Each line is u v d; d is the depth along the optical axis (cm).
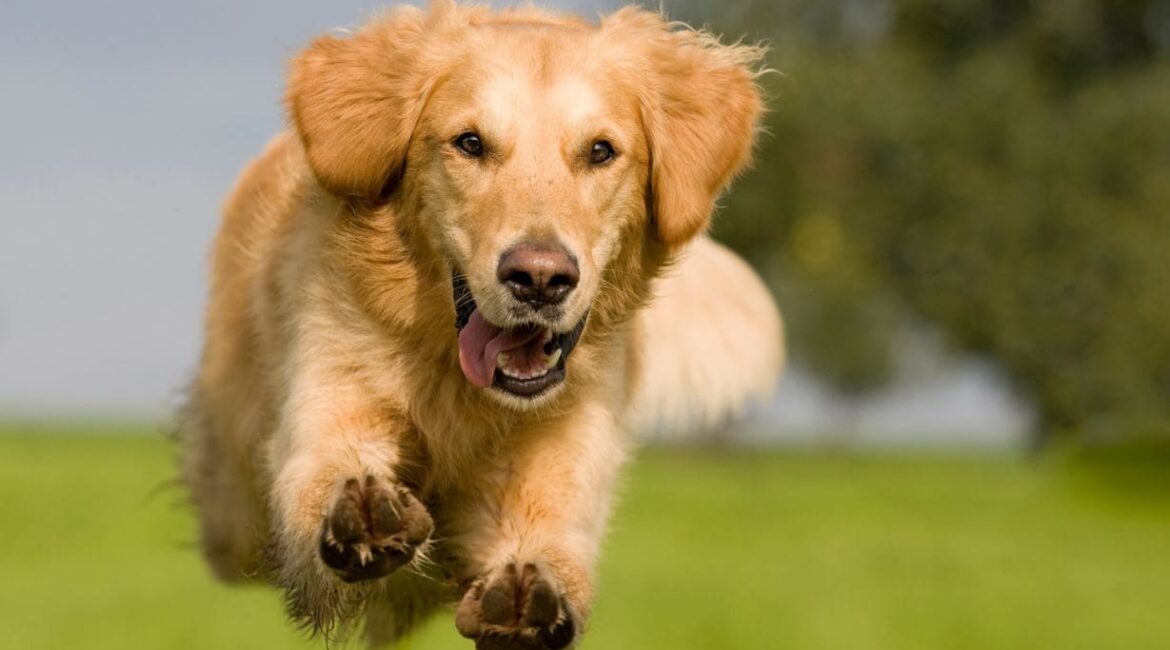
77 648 1201
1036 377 4244
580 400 679
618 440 709
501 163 630
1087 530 2372
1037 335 4147
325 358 659
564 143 634
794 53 4184
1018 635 1421
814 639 1340
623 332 700
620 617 1415
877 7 4531
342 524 577
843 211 4216
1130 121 4206
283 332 693
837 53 4338
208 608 1413
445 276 649
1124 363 4066
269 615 1389
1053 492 2817
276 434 682
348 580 593
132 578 1585
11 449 3369
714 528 2131
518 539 661
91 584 1541
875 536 2100
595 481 677
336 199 670
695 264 948
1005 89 4225
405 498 596
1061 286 4141
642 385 795
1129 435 3178
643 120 675
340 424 653
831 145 4200
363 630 784
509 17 708
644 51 683
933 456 5006
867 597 1567
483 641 594
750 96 714
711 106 699
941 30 4547
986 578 1759
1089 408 4141
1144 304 4069
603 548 704
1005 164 4253
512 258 600
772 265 4316
